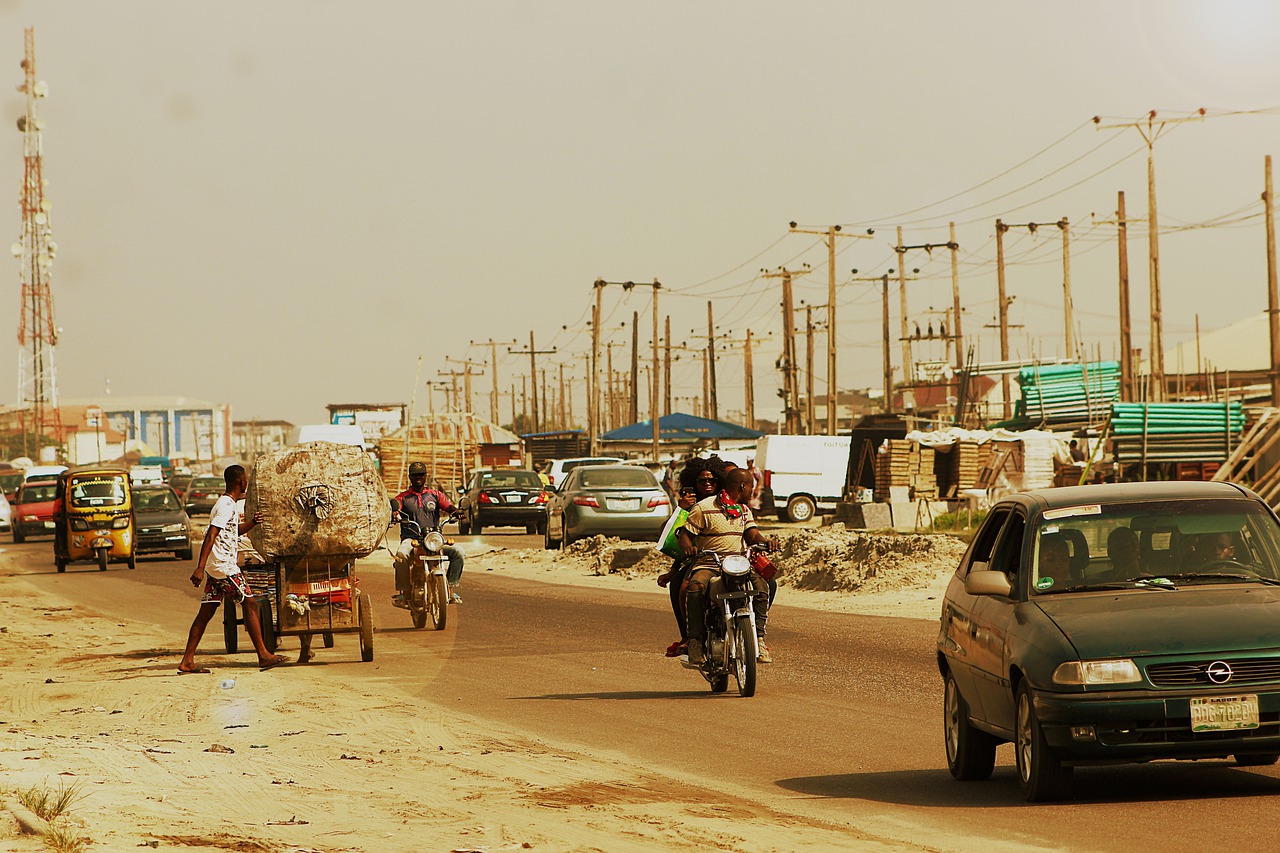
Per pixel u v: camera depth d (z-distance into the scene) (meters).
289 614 31.25
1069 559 16.97
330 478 30.97
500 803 16.58
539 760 20.11
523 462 153.00
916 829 14.91
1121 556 16.94
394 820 15.39
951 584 19.55
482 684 28.61
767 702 25.70
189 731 23.30
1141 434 90.06
